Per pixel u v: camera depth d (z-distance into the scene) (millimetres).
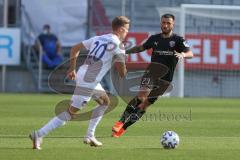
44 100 82625
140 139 44000
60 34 102750
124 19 38562
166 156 35625
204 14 104062
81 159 34188
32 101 80562
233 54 100062
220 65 100062
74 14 102688
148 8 109375
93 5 105625
